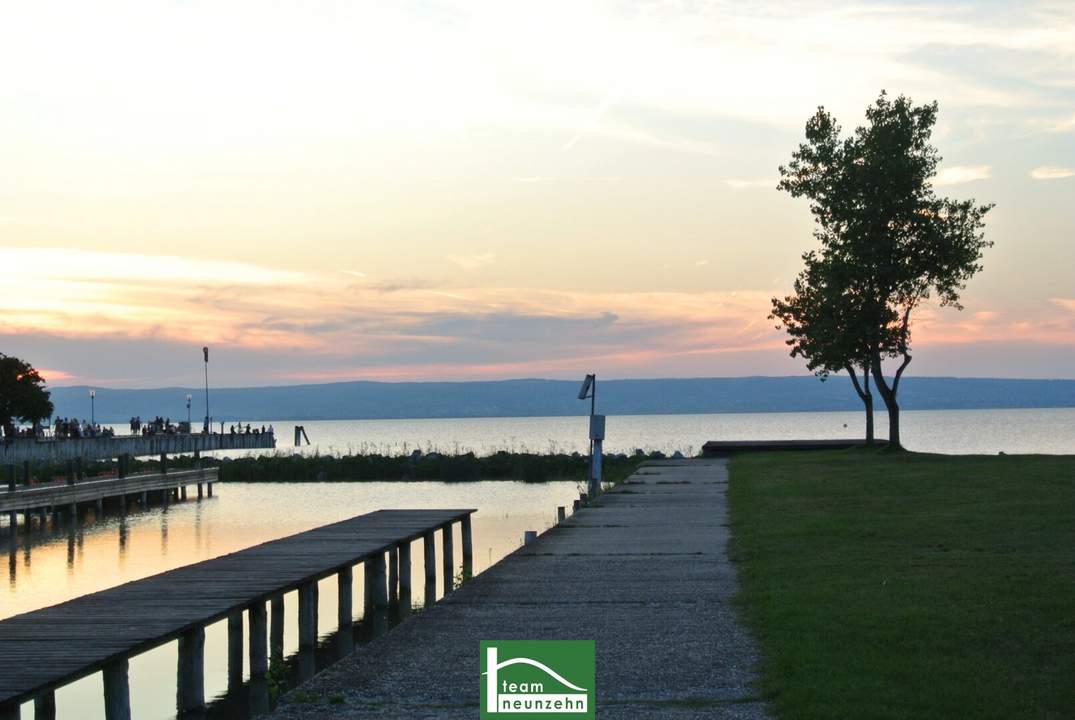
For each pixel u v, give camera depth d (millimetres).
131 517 47625
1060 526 21812
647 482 40438
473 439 152250
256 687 15945
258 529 41781
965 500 27422
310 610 17906
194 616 14102
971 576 16438
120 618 13984
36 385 72000
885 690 10523
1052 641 12242
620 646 13273
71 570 32125
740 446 61688
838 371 53250
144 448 68125
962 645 12227
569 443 125812
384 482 63781
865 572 17312
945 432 145625
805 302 53031
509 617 15359
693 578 18266
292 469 66750
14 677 11055
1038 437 121312
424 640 14016
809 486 34125
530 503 48844
